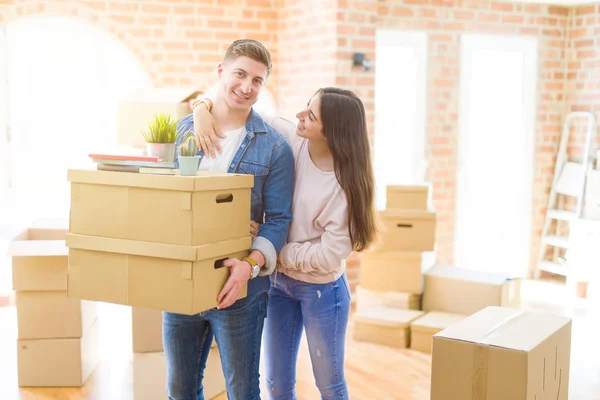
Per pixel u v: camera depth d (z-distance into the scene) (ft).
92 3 16.02
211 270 6.56
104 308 15.88
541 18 19.34
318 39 16.11
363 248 7.74
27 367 11.32
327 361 7.77
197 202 6.30
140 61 16.58
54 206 16.53
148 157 6.56
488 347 7.00
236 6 17.24
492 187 19.67
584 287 18.47
